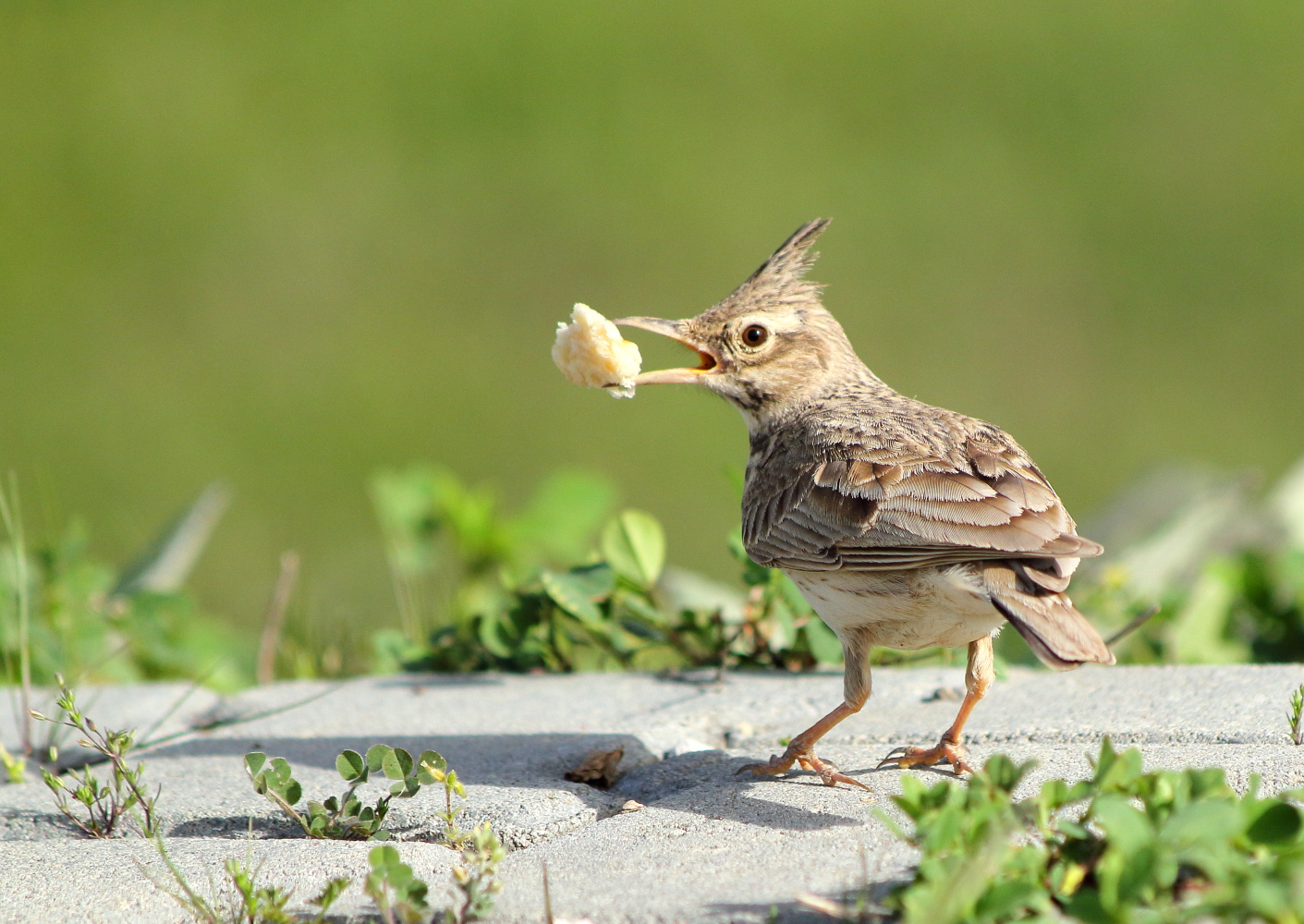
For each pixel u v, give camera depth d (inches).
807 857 221.9
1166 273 795.4
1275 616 389.7
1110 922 179.6
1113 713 285.7
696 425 729.0
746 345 333.4
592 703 323.6
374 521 617.3
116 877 225.3
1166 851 184.7
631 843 233.1
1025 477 275.3
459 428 717.3
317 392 740.0
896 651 356.2
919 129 909.8
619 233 827.4
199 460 680.4
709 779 271.6
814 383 335.6
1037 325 762.8
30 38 1056.2
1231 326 762.2
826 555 277.4
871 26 1008.9
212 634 410.3
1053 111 904.9
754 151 911.0
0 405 730.2
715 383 335.9
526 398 742.5
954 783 261.0
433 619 422.9
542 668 369.1
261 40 1047.0
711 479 673.0
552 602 366.6
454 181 868.0
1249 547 435.8
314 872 223.8
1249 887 176.9
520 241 846.5
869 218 820.0
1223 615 383.2
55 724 290.7
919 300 781.3
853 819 240.7
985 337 762.2
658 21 1033.5
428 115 942.4
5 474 658.2
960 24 1010.1
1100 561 425.4
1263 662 375.6
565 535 445.4
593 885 215.2
